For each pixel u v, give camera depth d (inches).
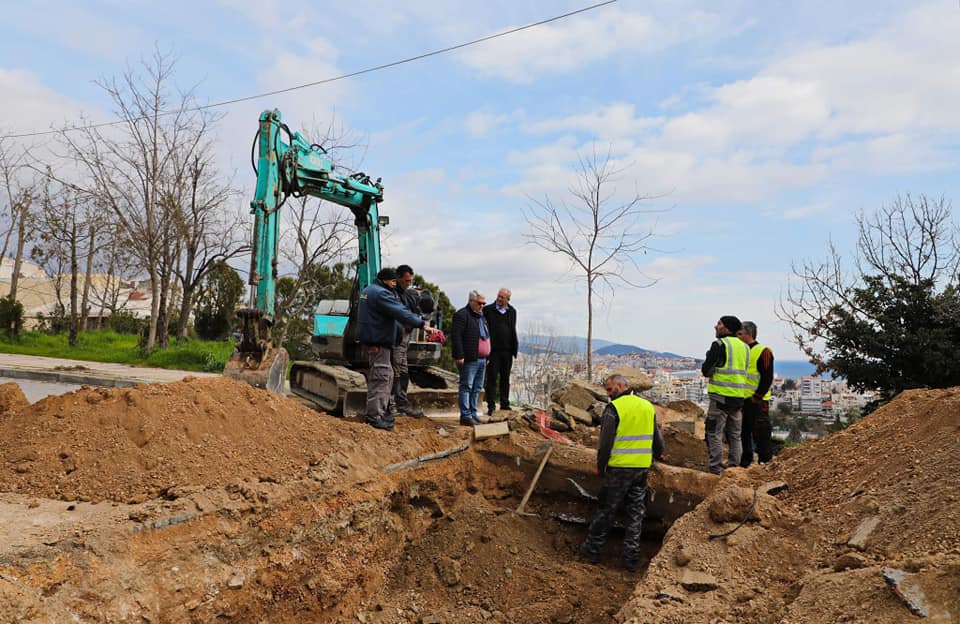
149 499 213.2
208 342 994.7
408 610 275.4
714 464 351.9
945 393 250.2
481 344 384.2
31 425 240.5
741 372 349.4
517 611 270.1
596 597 276.8
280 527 231.6
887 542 191.2
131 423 239.9
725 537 224.8
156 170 824.3
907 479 209.6
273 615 226.5
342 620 255.4
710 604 197.3
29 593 156.9
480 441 364.5
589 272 642.2
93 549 178.2
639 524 301.7
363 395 379.6
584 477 349.1
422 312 389.4
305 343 1089.4
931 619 147.6
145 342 882.1
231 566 211.9
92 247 995.9
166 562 193.8
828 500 231.9
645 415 298.0
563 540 332.8
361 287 427.2
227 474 237.0
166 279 864.3
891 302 653.9
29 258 1127.0
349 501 265.3
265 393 295.7
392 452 310.0
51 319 1203.2
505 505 353.1
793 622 170.2
